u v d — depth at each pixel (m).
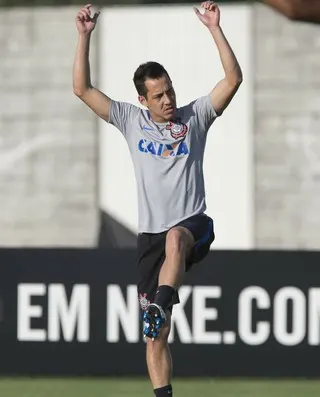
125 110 21.81
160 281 20.44
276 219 47.09
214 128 47.16
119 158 48.25
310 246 46.97
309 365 32.31
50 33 49.22
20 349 33.19
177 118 21.52
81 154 48.75
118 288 32.78
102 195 48.50
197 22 47.03
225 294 32.44
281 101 47.22
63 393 30.27
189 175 21.36
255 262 32.38
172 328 32.59
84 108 48.88
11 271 33.12
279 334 32.41
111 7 47.84
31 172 49.03
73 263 32.91
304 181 47.03
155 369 21.44
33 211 49.03
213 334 32.53
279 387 31.27
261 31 47.34
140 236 21.69
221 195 47.19
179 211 21.33
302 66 47.19
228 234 47.19
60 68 49.12
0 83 49.41
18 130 49.19
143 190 21.42
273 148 47.12
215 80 46.97
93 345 32.94
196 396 29.64
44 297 33.03
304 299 32.28
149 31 47.44
